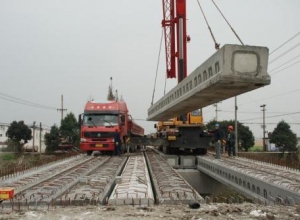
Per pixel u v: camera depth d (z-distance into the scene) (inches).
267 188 335.6
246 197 405.4
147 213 205.0
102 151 804.6
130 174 376.2
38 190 273.6
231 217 197.2
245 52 265.3
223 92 323.6
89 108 733.3
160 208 220.2
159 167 470.0
